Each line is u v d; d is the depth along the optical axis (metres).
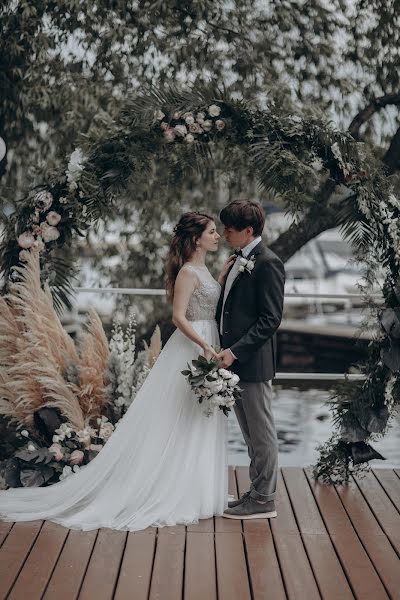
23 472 5.34
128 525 4.79
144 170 5.85
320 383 11.82
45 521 4.89
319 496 5.50
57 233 5.75
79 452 5.42
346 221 5.94
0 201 7.21
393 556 4.42
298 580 4.07
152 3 11.02
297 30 11.45
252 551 4.45
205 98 5.75
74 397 5.55
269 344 4.97
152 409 5.05
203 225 5.05
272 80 11.13
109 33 10.78
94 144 5.72
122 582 4.00
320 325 15.09
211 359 4.79
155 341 5.98
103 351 5.83
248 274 4.89
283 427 8.67
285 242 11.99
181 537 4.66
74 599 3.80
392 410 5.88
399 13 11.36
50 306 5.71
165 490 4.96
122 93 11.06
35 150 11.28
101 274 12.30
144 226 11.89
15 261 5.87
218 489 5.07
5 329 5.69
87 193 5.62
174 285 5.09
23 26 10.55
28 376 5.62
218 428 5.12
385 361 5.67
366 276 5.93
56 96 10.80
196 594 3.88
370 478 5.95
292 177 5.61
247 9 11.38
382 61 11.44
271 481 5.01
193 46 11.03
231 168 10.73
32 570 4.14
